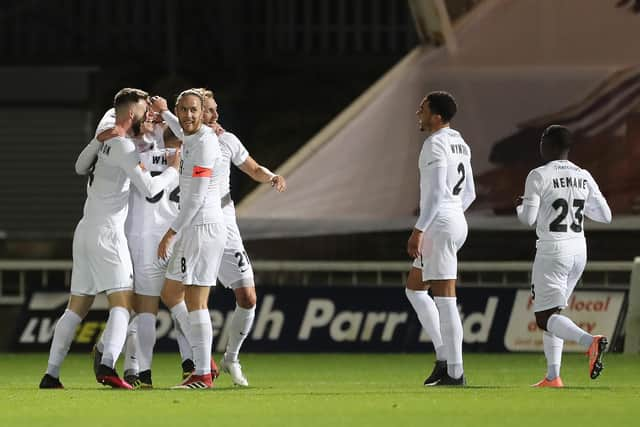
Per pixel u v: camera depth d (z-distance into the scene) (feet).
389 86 211.20
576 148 205.87
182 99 102.78
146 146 114.21
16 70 260.01
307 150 210.38
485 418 82.89
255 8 259.19
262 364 156.76
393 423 80.18
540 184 108.17
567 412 86.33
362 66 255.91
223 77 256.32
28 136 258.98
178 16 257.96
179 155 108.17
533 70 207.72
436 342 112.06
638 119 204.85
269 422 80.74
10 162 257.96
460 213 109.09
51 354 108.78
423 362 160.15
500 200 206.39
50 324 179.52
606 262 183.52
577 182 108.99
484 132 207.82
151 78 259.80
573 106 206.39
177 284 109.60
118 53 261.03
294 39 258.98
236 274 113.19
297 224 206.59
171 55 253.03
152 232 112.27
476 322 175.42
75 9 265.75
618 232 203.82
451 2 209.15
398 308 177.47
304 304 177.58
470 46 209.67
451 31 209.46
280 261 192.44
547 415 84.53
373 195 209.15
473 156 207.31
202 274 105.60
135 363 112.78
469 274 183.52
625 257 203.51
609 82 205.98
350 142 210.79
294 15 259.39
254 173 113.70
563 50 207.82
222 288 174.91
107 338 106.83
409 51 254.68
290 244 206.69
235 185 227.61
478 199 206.59
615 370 142.61
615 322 174.70
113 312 106.93
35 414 85.97
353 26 259.39
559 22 207.51
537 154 206.80
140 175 105.09
